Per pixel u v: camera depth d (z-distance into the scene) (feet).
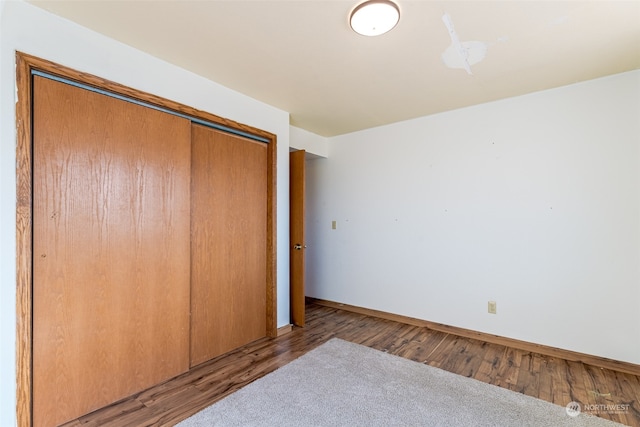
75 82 5.74
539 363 8.08
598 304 7.95
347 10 5.24
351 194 13.05
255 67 7.34
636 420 5.72
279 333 10.13
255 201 9.68
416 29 5.77
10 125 5.00
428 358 8.36
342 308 13.26
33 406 5.27
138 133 6.66
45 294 5.40
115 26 5.75
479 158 9.80
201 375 7.43
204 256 8.21
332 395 6.51
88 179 5.92
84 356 5.88
